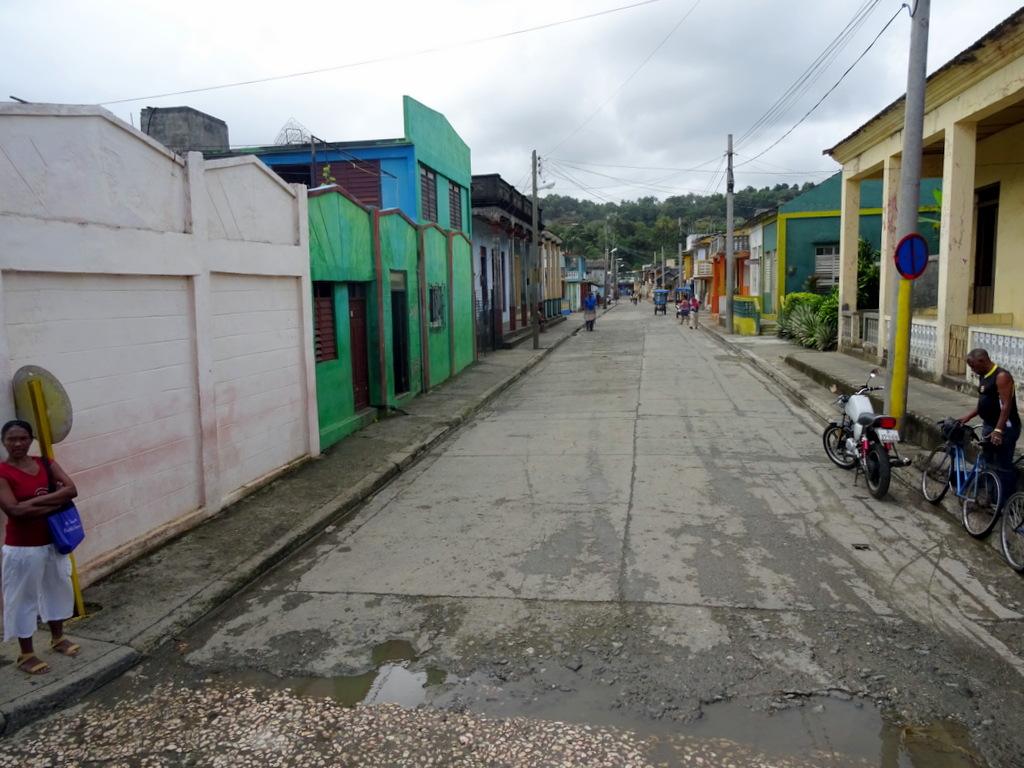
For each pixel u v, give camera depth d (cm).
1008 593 566
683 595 569
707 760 380
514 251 3091
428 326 1633
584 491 853
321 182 1852
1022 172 1327
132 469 646
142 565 631
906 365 980
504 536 715
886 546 664
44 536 458
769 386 1620
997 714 413
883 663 466
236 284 812
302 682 466
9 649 489
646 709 425
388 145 1812
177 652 507
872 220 2639
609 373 1917
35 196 538
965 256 1210
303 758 392
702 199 11506
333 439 1092
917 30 915
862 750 385
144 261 646
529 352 2472
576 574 616
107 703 448
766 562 630
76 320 581
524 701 437
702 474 909
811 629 511
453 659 488
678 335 3167
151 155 663
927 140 1345
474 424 1308
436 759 387
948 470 749
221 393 782
